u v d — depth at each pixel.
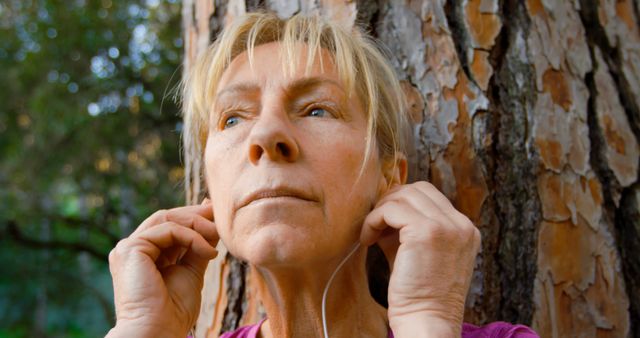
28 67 4.37
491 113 1.20
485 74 1.22
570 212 1.18
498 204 1.19
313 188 0.85
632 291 1.19
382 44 1.25
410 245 0.87
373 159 0.97
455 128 1.20
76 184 4.88
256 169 0.86
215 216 0.96
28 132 4.86
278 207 0.83
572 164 1.20
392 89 1.09
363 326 1.01
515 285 1.17
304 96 0.93
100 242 5.81
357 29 1.19
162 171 4.64
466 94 1.21
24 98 4.73
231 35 1.01
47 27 4.31
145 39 4.36
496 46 1.24
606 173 1.22
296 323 1.00
